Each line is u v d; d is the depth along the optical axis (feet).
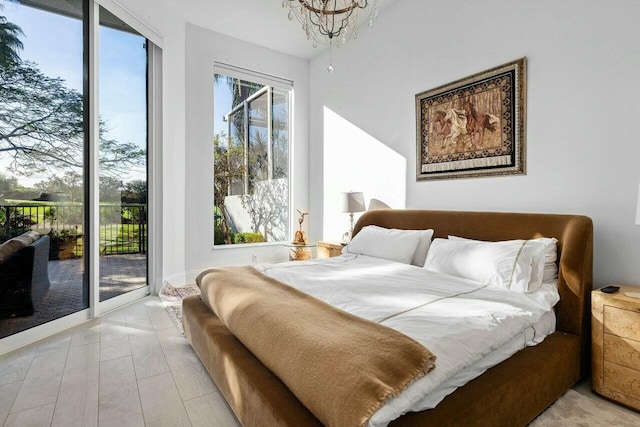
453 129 9.84
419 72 10.87
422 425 3.72
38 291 8.25
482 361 4.73
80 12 9.13
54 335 8.39
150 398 5.82
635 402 5.48
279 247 15.79
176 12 12.32
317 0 8.66
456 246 8.15
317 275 7.67
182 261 12.88
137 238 11.37
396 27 11.61
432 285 6.83
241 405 4.70
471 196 9.51
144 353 7.47
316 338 4.20
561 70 7.64
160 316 9.73
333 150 14.66
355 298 5.91
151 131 11.71
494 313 5.24
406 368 3.60
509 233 8.07
